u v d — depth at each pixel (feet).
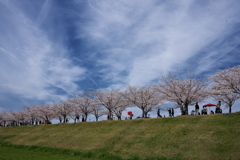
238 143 62.59
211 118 90.38
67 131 122.72
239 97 108.58
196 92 118.93
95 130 112.16
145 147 75.92
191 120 93.50
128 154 71.46
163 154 66.33
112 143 86.99
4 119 275.59
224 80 101.09
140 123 106.83
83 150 83.82
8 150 85.66
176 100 123.65
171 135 81.92
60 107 197.67
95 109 184.55
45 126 149.59
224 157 56.59
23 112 248.11
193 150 65.00
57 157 67.56
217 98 119.14
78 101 182.60
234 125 77.56
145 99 143.02
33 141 115.24
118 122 117.29
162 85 128.88
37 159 61.77
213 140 68.90
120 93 156.66
